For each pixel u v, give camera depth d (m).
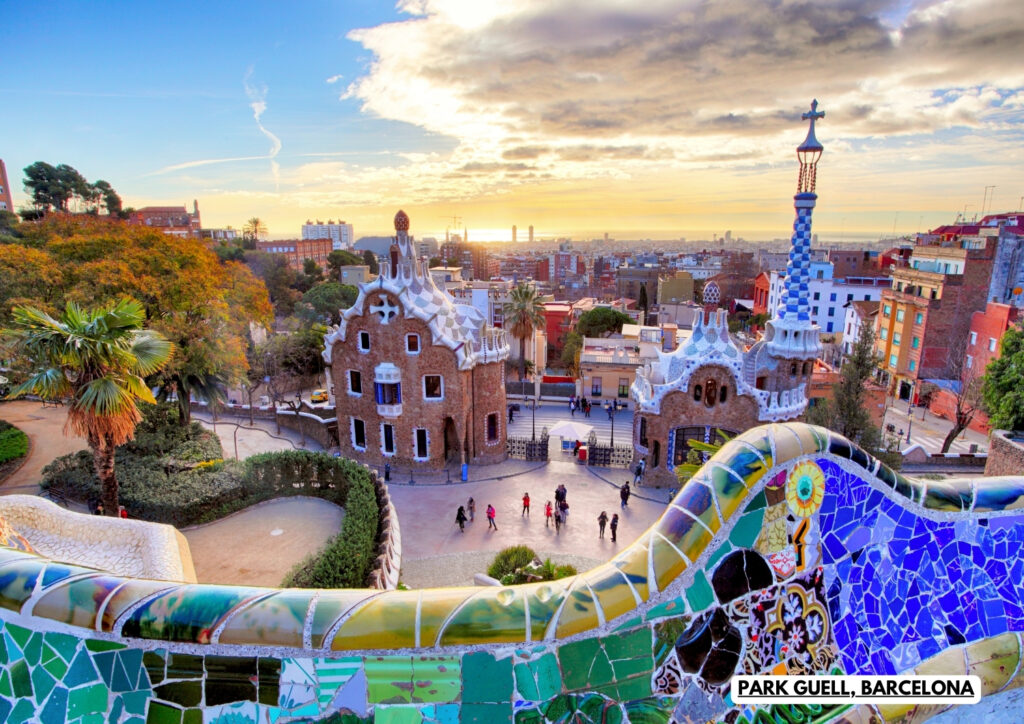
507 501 35.47
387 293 36.94
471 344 39.50
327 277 124.44
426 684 4.03
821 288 94.31
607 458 40.97
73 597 4.14
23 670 4.18
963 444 51.84
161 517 23.78
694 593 4.37
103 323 19.86
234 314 43.94
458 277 88.06
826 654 4.94
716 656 4.50
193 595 4.13
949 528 5.41
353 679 4.00
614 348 59.88
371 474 25.81
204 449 32.44
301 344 63.50
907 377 65.69
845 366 34.50
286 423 47.72
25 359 27.11
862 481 5.03
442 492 36.69
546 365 90.12
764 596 4.66
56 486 26.97
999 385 43.56
